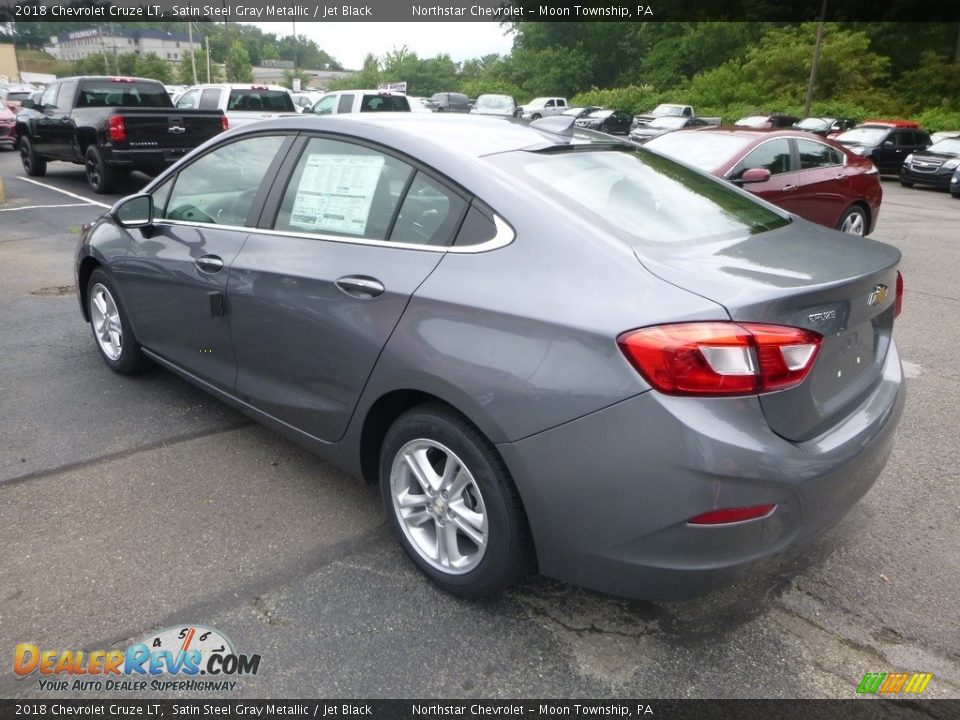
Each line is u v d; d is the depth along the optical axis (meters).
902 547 3.07
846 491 2.41
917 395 4.73
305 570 2.87
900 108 37.06
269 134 3.48
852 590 2.80
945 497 3.47
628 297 2.21
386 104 17.88
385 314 2.68
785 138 8.70
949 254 9.85
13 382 4.57
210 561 2.91
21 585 2.74
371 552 2.99
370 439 2.94
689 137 8.93
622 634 2.56
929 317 6.57
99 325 4.72
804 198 8.62
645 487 2.13
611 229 2.47
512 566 2.49
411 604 2.69
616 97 48.34
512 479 2.41
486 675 2.38
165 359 4.11
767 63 41.38
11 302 6.25
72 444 3.81
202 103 16.58
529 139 3.07
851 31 41.31
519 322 2.33
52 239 8.89
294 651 2.46
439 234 2.68
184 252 3.69
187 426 4.05
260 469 3.62
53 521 3.14
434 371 2.48
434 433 2.58
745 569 2.21
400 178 2.87
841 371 2.47
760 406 2.13
